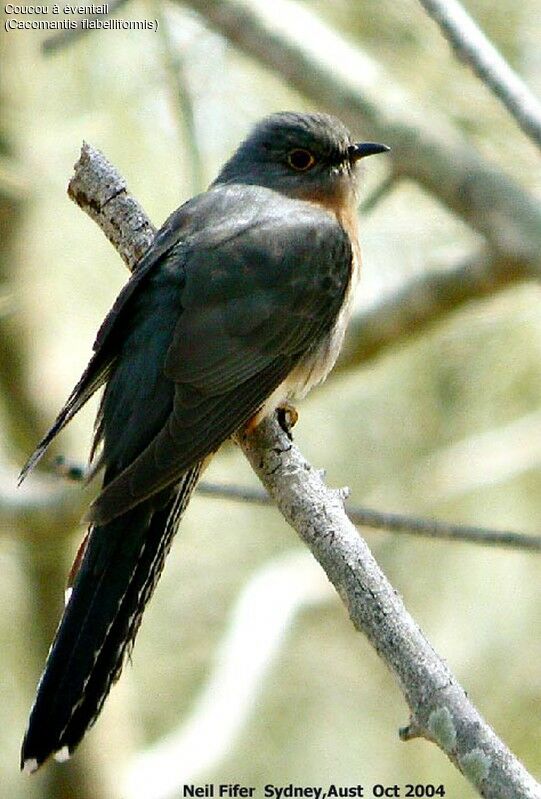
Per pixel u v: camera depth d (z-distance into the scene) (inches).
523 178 488.4
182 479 311.7
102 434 330.0
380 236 511.2
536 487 558.9
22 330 532.7
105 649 290.5
